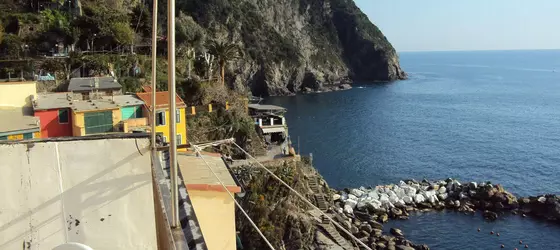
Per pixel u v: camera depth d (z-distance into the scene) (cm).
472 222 5397
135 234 945
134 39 6988
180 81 6078
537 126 11831
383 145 9469
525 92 19788
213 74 7706
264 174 4491
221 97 6131
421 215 5572
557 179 7269
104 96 4466
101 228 935
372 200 5653
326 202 5084
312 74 18400
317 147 9212
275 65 16825
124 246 938
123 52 6694
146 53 7000
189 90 6050
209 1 15788
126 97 4475
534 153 8944
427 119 12681
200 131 5422
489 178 7300
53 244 919
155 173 956
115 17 6950
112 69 6041
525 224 5347
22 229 915
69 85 4588
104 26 6644
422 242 4931
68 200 934
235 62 15075
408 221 5409
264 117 6475
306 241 4200
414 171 7650
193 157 2016
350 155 8638
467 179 7250
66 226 924
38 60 5772
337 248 4150
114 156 962
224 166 1947
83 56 6012
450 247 4834
